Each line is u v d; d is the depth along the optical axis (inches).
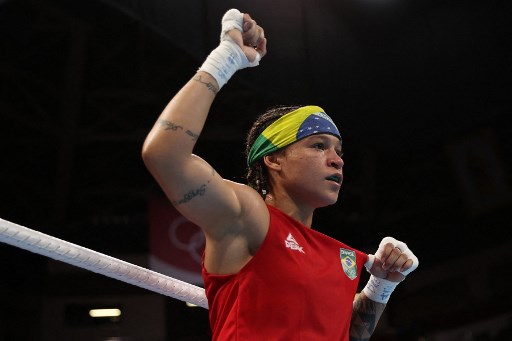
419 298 565.3
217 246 77.5
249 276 76.0
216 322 79.6
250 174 90.0
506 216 522.9
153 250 455.8
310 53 390.9
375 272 97.2
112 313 494.3
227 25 80.6
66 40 450.6
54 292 488.4
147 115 518.0
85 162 530.6
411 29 466.3
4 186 505.7
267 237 77.2
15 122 487.5
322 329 77.4
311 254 80.2
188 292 98.0
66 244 85.4
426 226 567.5
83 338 482.0
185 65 478.3
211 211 74.4
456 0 456.8
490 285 528.7
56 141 495.8
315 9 411.2
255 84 362.9
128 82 494.9
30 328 474.0
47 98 486.6
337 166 85.4
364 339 99.3
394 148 465.7
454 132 467.2
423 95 460.8
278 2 380.8
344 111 422.0
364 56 448.5
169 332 499.8
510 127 470.0
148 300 502.9
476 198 518.0
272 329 74.5
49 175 514.6
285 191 85.7
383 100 455.2
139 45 450.3
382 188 575.8
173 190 72.1
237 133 526.3
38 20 435.5
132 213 544.4
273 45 370.3
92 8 410.6
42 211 519.2
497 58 438.0
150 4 308.7
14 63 456.8
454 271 550.0
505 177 494.9
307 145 85.0
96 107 499.8
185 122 72.0
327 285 79.1
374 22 451.5
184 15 322.0
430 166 542.9
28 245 82.0
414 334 544.7
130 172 545.3
